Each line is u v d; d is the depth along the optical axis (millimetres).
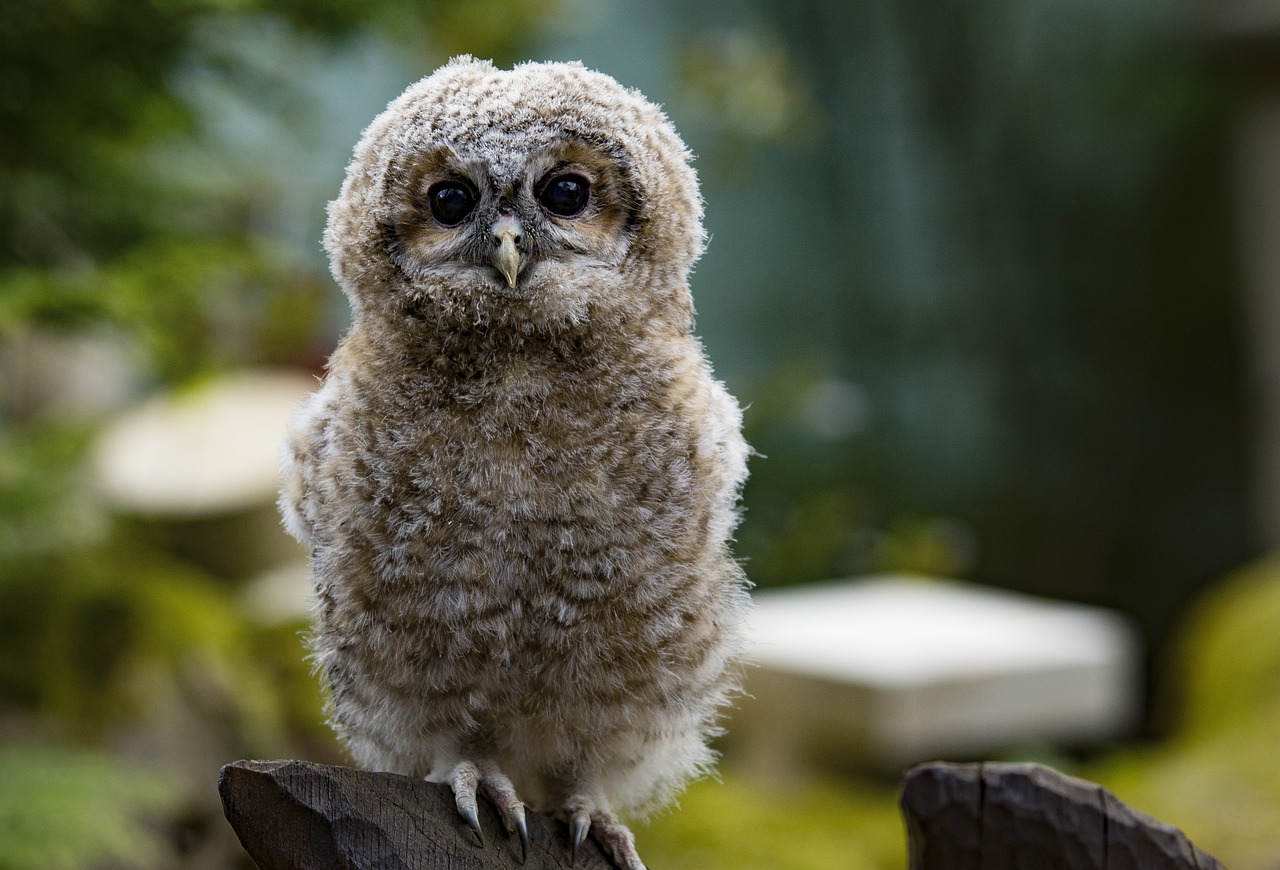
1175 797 7934
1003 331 17047
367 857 2277
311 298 8016
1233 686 9188
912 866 2408
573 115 2869
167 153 5988
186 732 6242
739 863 7051
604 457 2730
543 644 2750
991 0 16875
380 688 2834
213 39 5457
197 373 6684
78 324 5660
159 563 7031
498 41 7551
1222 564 15703
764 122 11953
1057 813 2303
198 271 5852
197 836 6164
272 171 6770
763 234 17297
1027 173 16953
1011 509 16516
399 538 2703
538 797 3174
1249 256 14156
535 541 2699
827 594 10367
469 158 2809
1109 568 16141
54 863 4906
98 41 4977
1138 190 16375
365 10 5477
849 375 17250
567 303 2775
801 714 8281
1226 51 13539
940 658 8258
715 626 2926
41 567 6359
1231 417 15766
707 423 2869
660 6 15641
